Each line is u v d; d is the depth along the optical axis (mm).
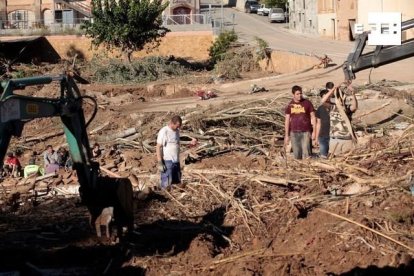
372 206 11828
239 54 45500
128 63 43625
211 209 13500
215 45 48844
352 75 11852
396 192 12422
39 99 10094
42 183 16391
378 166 14484
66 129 10555
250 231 12211
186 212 13461
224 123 20953
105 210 10383
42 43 52656
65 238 12539
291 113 15766
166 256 11297
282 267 10156
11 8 63938
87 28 46344
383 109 21562
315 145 17312
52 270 11047
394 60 11602
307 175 14359
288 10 70750
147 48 48188
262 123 20938
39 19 63781
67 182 16250
